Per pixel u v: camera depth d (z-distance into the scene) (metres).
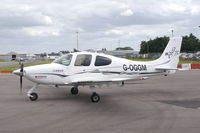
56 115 6.62
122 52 101.50
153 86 12.80
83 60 9.02
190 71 23.25
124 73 9.59
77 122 5.91
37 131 5.18
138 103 8.30
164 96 9.74
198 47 85.69
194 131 5.16
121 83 9.41
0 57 111.19
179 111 7.09
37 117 6.40
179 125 5.61
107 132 5.11
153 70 10.22
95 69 9.09
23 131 5.18
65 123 5.82
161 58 10.46
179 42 10.70
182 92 10.77
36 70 8.62
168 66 10.59
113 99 9.07
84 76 8.97
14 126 5.56
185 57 55.72
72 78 8.88
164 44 90.38
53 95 9.91
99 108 7.51
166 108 7.50
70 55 9.06
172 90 11.37
